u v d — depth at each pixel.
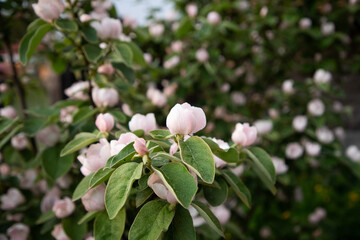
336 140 1.03
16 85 0.75
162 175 0.28
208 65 0.97
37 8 0.50
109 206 0.28
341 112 1.17
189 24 1.03
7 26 0.71
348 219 1.20
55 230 0.48
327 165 0.89
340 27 1.29
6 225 0.59
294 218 1.16
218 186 0.36
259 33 1.19
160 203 0.32
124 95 0.82
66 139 0.56
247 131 0.42
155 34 1.10
